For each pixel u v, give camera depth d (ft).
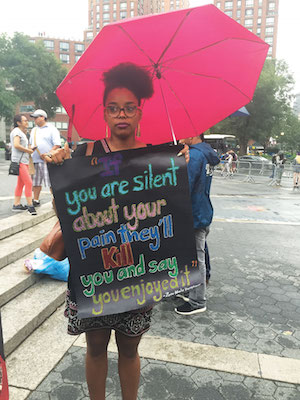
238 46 5.24
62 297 10.78
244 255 16.70
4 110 102.89
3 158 79.15
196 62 5.48
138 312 5.44
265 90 106.32
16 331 8.54
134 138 5.57
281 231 21.59
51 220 16.52
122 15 274.57
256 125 110.42
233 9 277.03
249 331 9.70
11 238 13.53
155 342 8.95
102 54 4.84
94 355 5.62
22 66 121.29
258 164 55.11
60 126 202.69
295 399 7.03
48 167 4.97
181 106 6.18
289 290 12.66
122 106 5.17
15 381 7.36
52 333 9.20
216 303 11.46
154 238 5.27
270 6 272.72
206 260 12.66
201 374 7.75
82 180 5.05
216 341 9.12
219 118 6.34
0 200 20.65
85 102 5.53
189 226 5.35
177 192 5.32
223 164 64.69
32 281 11.14
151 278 5.26
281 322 10.28
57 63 135.13
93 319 5.26
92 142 5.43
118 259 5.19
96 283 5.12
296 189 44.98
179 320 10.23
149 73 5.51
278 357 8.42
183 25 4.77
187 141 9.97
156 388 7.27
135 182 5.19
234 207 29.99
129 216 5.20
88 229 5.09
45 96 141.79
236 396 7.09
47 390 7.15
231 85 5.84
